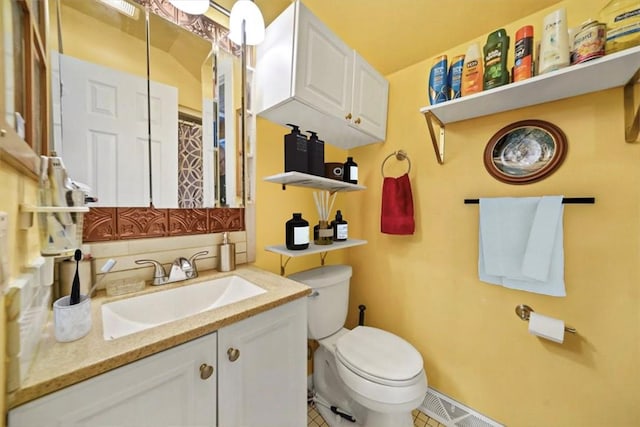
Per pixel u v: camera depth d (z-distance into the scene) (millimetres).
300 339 889
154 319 819
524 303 1078
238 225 1202
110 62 851
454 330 1277
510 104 1048
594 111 934
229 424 688
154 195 948
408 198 1375
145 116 928
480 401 1195
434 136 1201
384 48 1304
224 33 1131
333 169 1275
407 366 1028
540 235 987
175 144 1001
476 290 1208
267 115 1180
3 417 378
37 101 572
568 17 982
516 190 1098
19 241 452
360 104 1291
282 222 1379
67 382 437
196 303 927
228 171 1151
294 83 958
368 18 1115
